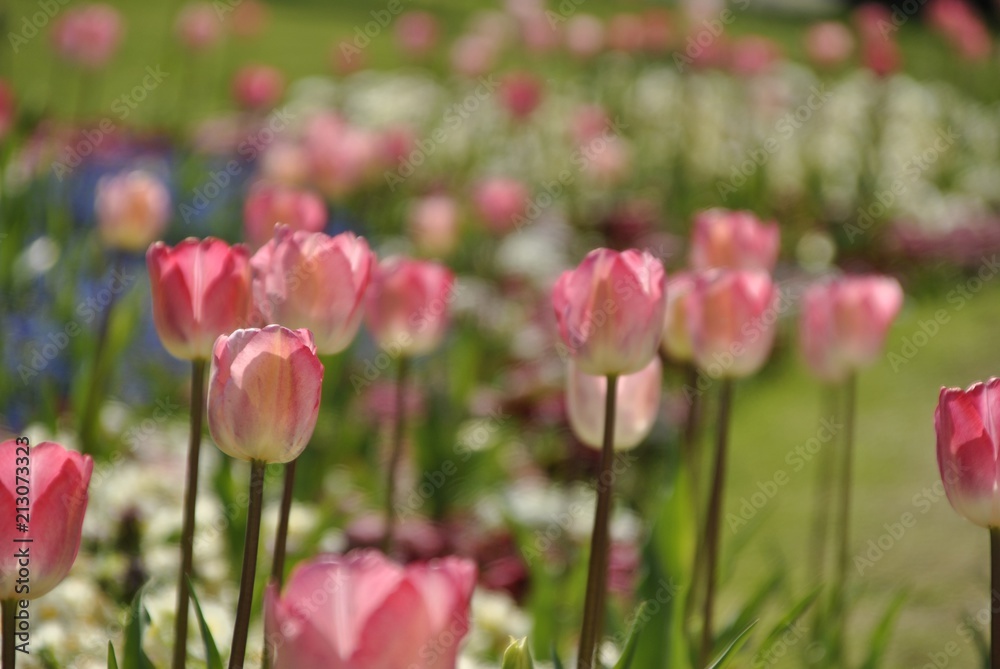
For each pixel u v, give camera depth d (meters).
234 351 2.34
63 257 7.94
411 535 6.04
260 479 2.40
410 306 4.18
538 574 4.92
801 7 37.06
